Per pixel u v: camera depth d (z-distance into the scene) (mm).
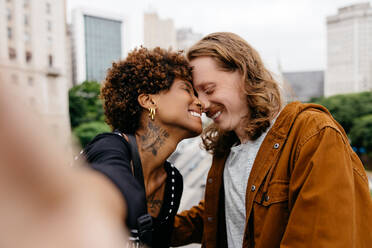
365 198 927
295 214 887
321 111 1087
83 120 29141
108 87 1124
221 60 1154
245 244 1135
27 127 192
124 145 955
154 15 72875
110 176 576
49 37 18812
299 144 979
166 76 1080
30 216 187
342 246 794
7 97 184
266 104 1131
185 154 38469
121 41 56438
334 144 896
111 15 54500
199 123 1155
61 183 214
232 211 1242
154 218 1177
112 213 274
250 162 1185
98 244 218
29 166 190
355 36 86875
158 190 1192
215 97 1169
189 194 20938
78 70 52188
